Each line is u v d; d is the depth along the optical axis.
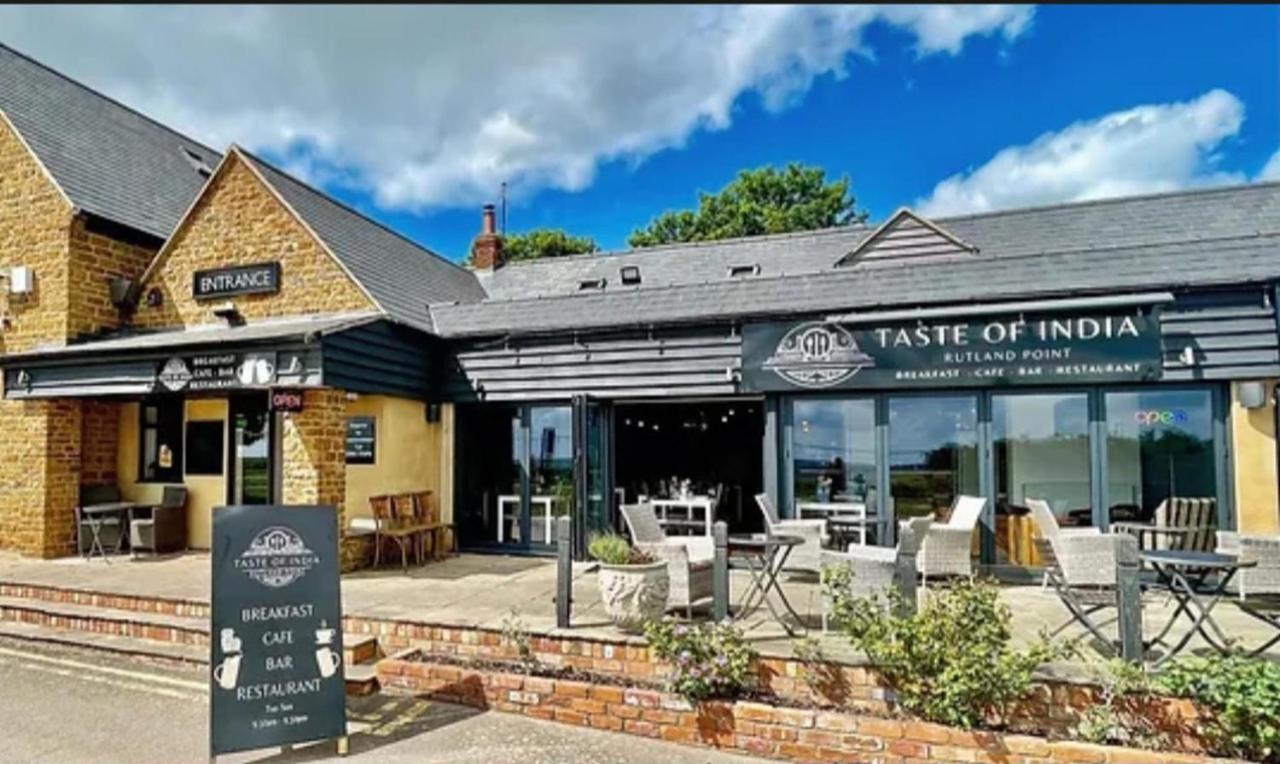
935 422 8.99
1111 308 8.09
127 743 5.20
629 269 15.62
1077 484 8.41
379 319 9.99
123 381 9.88
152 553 10.98
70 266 11.49
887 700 5.11
